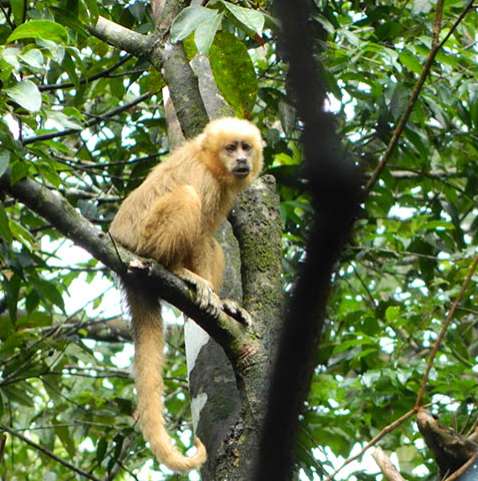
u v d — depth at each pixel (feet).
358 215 11.00
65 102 44.86
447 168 54.44
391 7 42.52
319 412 41.34
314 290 11.85
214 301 26.43
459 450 21.29
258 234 28.71
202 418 26.32
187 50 33.63
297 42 10.18
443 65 42.29
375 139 41.06
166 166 35.94
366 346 40.68
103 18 34.96
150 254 33.65
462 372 39.11
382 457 21.95
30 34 24.54
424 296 44.11
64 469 51.39
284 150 43.93
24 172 23.86
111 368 49.42
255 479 13.50
